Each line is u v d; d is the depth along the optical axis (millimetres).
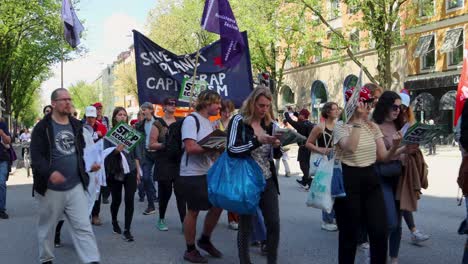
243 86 9938
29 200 12320
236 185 4801
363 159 4750
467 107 4949
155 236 7809
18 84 50406
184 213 7914
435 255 6379
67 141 5453
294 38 30969
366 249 6020
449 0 30266
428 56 32031
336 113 7301
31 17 33938
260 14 32750
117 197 7902
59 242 7312
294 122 10742
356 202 4750
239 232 5141
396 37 26906
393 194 5609
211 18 8203
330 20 37062
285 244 7074
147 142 9859
